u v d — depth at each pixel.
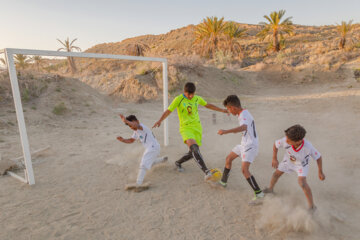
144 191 4.09
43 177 4.78
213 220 3.21
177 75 21.22
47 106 11.63
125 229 3.06
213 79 24.81
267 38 53.16
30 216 3.38
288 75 28.33
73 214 3.42
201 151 6.30
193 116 4.55
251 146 3.52
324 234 2.83
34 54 4.20
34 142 7.48
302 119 10.09
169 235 2.92
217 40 40.34
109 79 25.91
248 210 3.42
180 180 4.50
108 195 3.98
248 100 18.02
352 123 8.64
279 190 3.95
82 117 11.60
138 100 17.97
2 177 4.86
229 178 4.52
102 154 6.20
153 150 4.32
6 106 10.66
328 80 25.03
